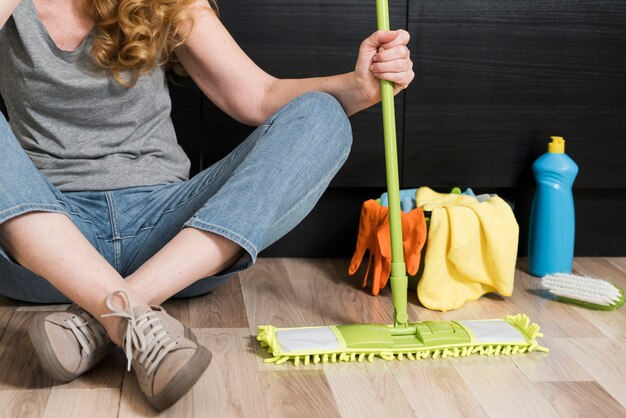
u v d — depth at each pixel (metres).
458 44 2.01
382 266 1.86
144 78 1.61
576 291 1.79
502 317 1.75
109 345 1.39
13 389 1.33
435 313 1.78
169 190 1.63
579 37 2.04
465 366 1.47
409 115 2.03
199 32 1.67
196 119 2.01
